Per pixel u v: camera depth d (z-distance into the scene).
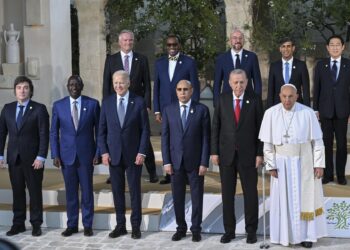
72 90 18.42
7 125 18.75
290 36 28.97
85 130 18.50
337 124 20.17
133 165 18.02
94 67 29.59
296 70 19.95
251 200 17.30
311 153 16.92
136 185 18.09
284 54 20.00
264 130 16.88
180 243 17.59
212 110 26.75
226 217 17.61
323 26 29.89
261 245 16.95
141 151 17.95
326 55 30.42
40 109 18.59
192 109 17.59
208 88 27.17
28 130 18.53
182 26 29.88
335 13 28.44
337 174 20.47
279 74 20.03
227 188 17.44
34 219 18.75
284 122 16.83
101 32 29.55
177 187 17.78
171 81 20.06
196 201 17.69
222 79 20.48
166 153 17.75
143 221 18.92
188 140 17.52
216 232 18.47
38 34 26.89
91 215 18.61
